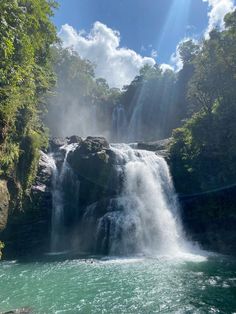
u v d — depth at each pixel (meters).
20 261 20.12
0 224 19.00
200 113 32.06
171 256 21.27
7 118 13.42
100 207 25.17
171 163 29.05
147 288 13.73
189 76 61.53
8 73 10.38
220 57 27.62
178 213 27.06
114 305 11.78
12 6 7.85
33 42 17.03
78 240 25.58
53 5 23.22
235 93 26.33
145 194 26.94
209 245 24.61
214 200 26.27
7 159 16.47
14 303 12.16
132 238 24.36
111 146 32.31
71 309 11.45
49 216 24.17
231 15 26.28
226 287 13.70
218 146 26.56
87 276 15.91
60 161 26.88
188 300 12.16
